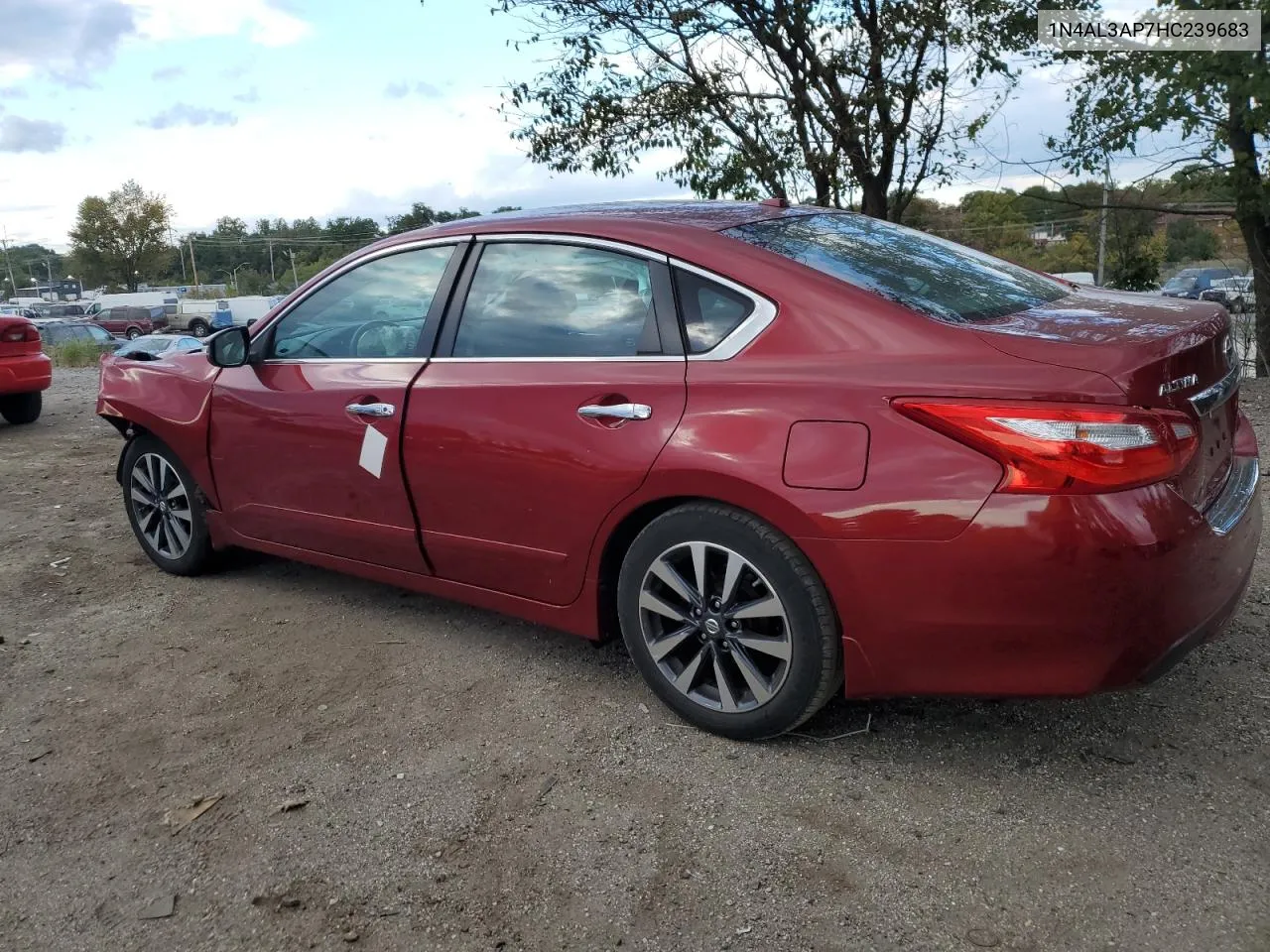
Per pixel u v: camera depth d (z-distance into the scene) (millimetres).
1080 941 2137
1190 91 8273
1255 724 2961
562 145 9102
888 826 2562
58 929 2305
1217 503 2719
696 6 8344
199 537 4496
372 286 3818
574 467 3074
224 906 2361
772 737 2955
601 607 3219
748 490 2715
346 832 2625
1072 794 2662
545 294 3312
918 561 2516
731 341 2875
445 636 3885
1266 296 9711
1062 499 2369
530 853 2512
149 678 3584
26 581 4645
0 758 3055
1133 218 10750
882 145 8883
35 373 8969
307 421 3826
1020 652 2494
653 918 2268
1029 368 2455
